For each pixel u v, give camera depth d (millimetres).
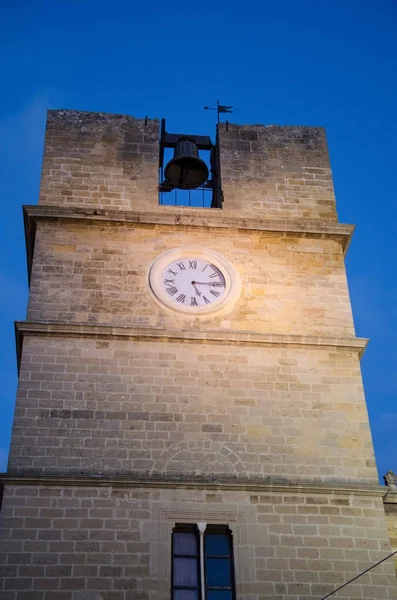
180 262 28625
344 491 24000
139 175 30953
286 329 27531
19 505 22797
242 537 22969
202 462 24266
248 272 28750
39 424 24391
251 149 32219
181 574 22516
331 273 29125
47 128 31781
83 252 28484
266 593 22172
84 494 23141
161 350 26281
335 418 25594
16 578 21672
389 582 22688
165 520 22984
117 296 27531
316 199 31250
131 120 32375
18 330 26219
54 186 30312
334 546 23109
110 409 24906
